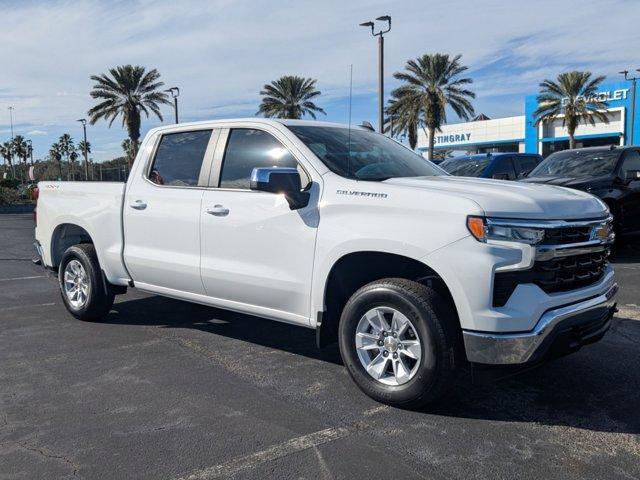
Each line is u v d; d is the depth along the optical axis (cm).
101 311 613
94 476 311
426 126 4000
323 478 309
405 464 322
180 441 349
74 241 676
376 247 385
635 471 314
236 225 463
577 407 397
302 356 508
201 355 511
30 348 532
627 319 607
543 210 365
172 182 527
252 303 470
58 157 10025
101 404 404
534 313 351
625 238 1009
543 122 5166
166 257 520
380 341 396
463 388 429
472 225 353
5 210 3130
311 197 426
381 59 2058
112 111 4159
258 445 344
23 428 368
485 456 331
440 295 382
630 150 1020
